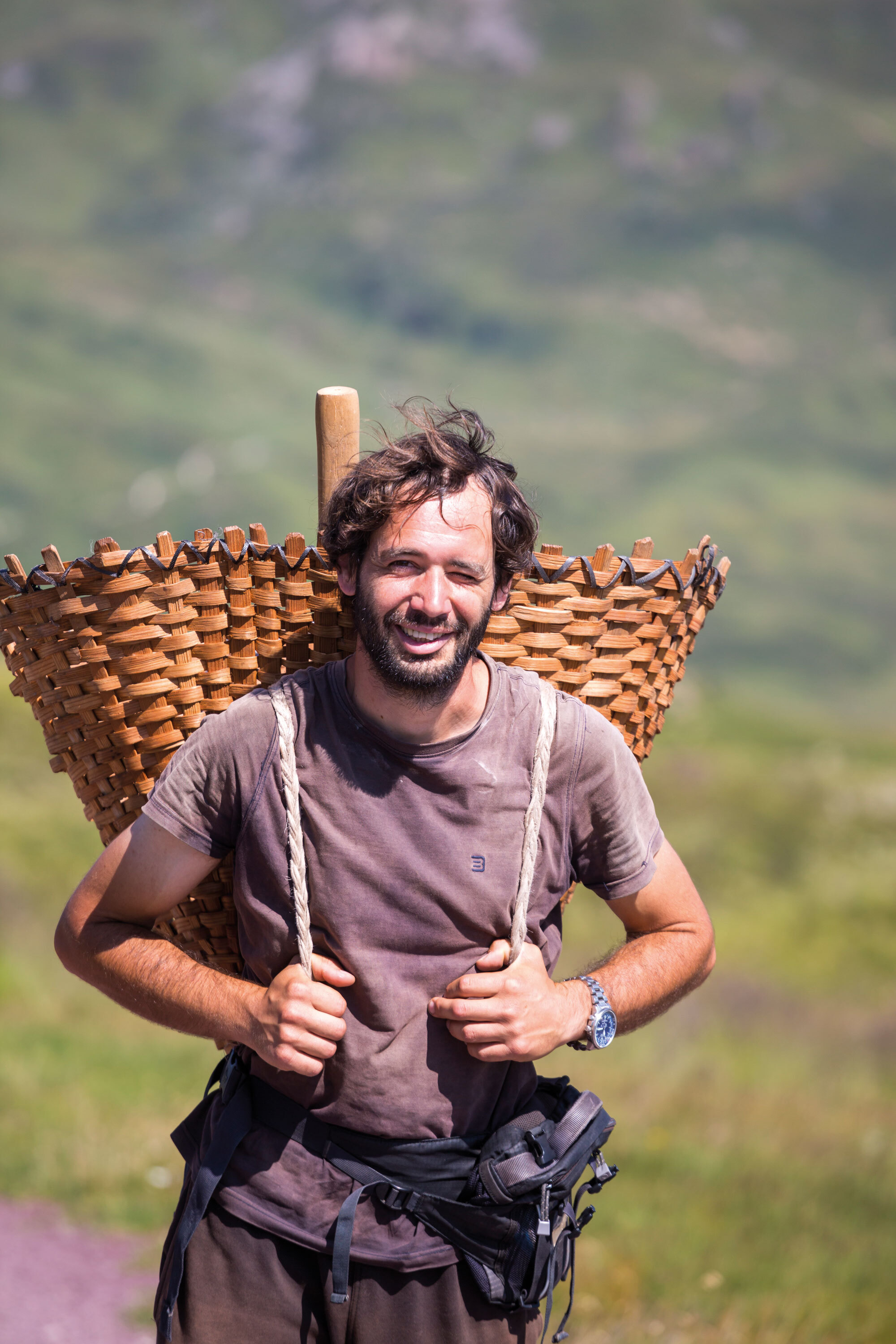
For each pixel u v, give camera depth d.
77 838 62.28
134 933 6.48
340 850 6.03
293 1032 5.90
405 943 6.05
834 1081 42.47
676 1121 31.78
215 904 6.84
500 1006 5.92
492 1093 6.23
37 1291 16.72
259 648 6.77
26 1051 31.17
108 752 6.66
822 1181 26.45
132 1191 21.27
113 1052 32.72
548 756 6.15
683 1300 17.92
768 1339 16.67
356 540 6.04
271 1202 6.18
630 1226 21.58
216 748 6.20
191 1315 6.20
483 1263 6.13
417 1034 6.05
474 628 5.98
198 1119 6.87
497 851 6.08
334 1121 6.14
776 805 93.75
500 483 6.19
